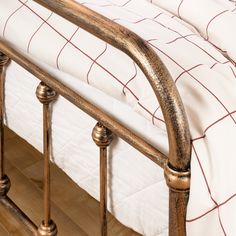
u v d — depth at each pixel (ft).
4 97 4.22
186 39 3.59
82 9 2.80
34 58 3.78
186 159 2.71
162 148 3.18
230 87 3.17
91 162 3.63
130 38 2.63
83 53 3.43
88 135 3.59
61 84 3.49
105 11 3.70
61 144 3.80
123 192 3.47
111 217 5.07
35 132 4.07
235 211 2.88
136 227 3.52
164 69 2.61
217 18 3.90
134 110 3.21
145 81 3.16
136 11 3.94
